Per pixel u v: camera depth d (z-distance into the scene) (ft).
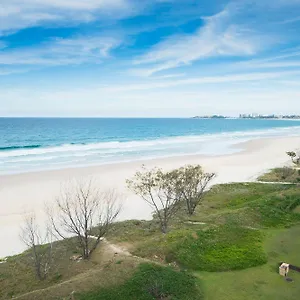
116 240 67.00
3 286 51.47
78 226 67.87
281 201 85.76
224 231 68.44
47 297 44.65
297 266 54.85
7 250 63.93
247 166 145.89
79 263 57.52
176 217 80.33
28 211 84.84
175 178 79.71
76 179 119.55
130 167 143.33
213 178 119.55
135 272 50.44
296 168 135.95
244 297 46.26
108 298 44.83
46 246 64.85
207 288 48.80
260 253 59.21
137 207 88.58
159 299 45.55
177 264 56.54
